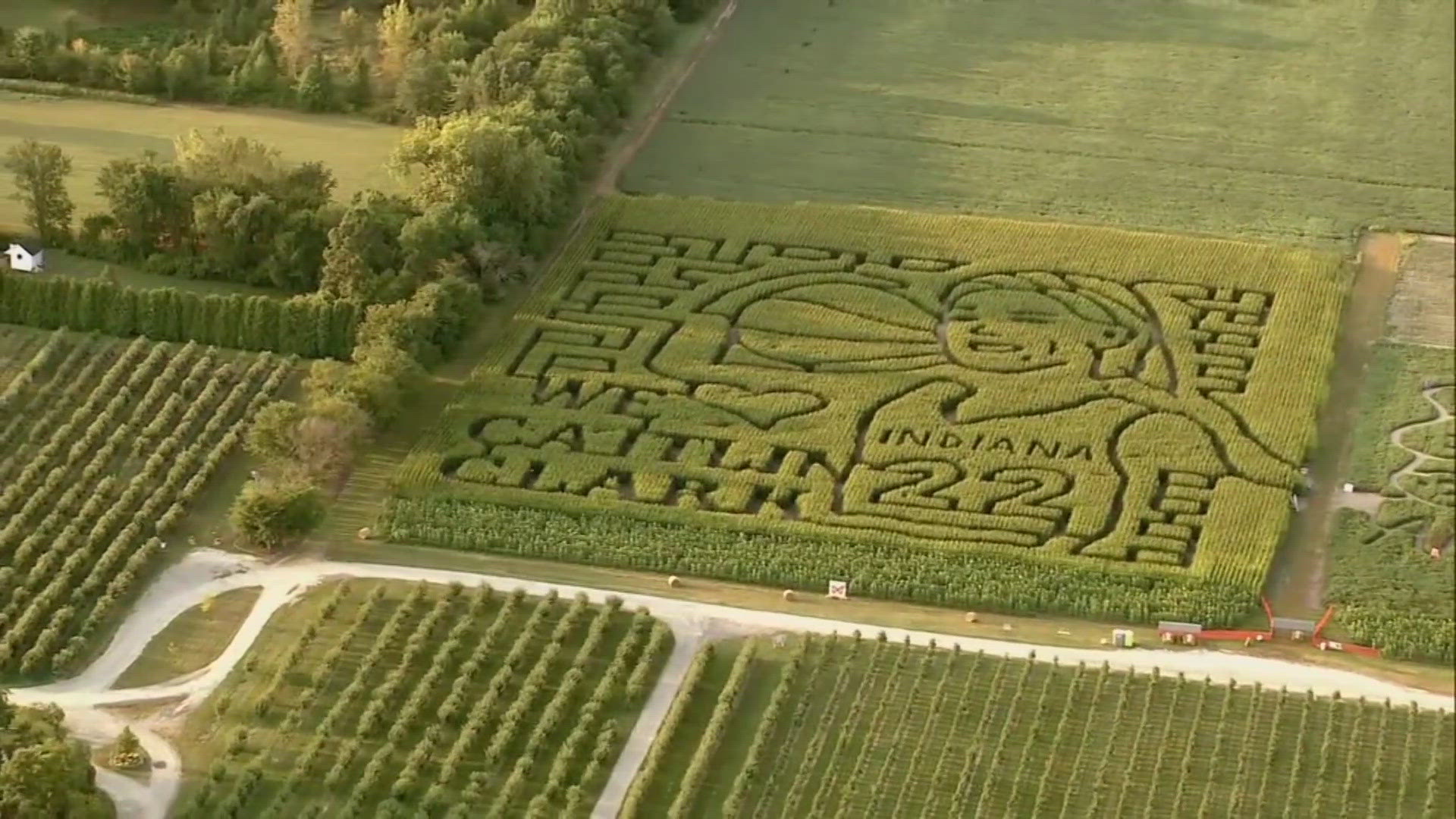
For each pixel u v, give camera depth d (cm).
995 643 13362
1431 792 12206
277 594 13812
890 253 17212
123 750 12481
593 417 15350
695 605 13700
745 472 14800
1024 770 12394
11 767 11694
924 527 14250
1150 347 16050
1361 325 16562
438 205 16588
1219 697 12900
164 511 14462
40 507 14500
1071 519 14288
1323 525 14412
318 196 17088
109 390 15612
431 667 13138
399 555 14162
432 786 12275
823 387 15625
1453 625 13412
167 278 16975
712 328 16300
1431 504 14512
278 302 16075
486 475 14750
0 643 13325
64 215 17188
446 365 15988
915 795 12238
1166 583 13725
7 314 16338
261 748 12594
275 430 14638
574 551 14112
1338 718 12756
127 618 13625
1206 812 12112
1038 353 15962
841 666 13162
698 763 12412
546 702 12900
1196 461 14800
